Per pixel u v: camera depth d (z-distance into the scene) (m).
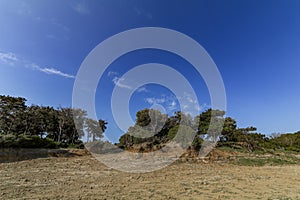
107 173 9.84
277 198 6.15
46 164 11.54
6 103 22.05
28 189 6.41
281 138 29.64
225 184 8.04
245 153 17.95
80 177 8.62
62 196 5.79
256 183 8.38
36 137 16.30
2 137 15.16
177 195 6.29
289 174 10.97
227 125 20.73
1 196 5.63
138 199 5.74
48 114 24.41
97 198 5.70
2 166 10.34
